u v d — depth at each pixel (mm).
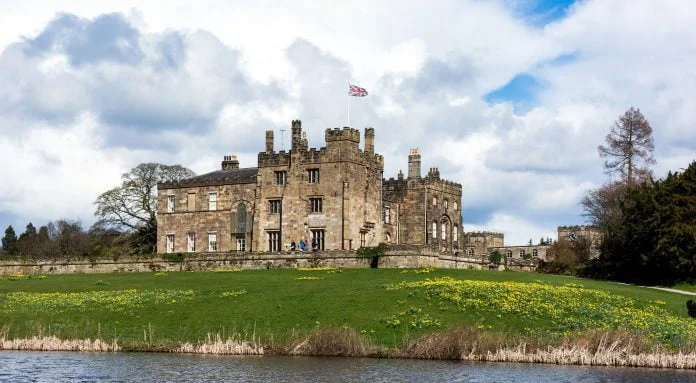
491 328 68375
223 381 55094
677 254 106062
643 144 136375
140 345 67750
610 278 117938
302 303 77250
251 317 74000
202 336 70125
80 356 65062
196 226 122562
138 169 145375
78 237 183875
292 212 116000
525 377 56094
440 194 137000
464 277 90875
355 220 114688
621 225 117438
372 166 119875
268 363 61344
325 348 64750
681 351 61625
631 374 57219
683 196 108688
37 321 76312
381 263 103562
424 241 131750
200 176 127688
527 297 76062
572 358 61219
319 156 115062
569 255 133750
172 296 83688
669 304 80062
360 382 54594
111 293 87562
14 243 199375
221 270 109062
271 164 118188
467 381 54938
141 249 143875
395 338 67000
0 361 62594
